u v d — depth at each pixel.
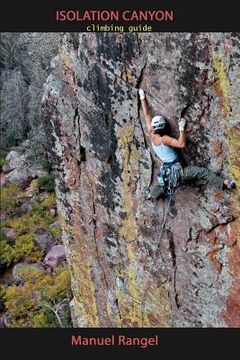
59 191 13.62
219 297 10.67
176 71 9.25
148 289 12.03
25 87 31.64
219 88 8.86
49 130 12.74
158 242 11.18
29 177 28.86
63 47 11.70
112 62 10.16
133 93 10.05
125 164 11.07
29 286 20.97
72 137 12.11
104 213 12.33
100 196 12.18
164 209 10.70
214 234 10.12
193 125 9.40
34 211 26.19
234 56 8.41
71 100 11.73
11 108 31.92
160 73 9.48
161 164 10.35
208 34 8.65
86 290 14.37
